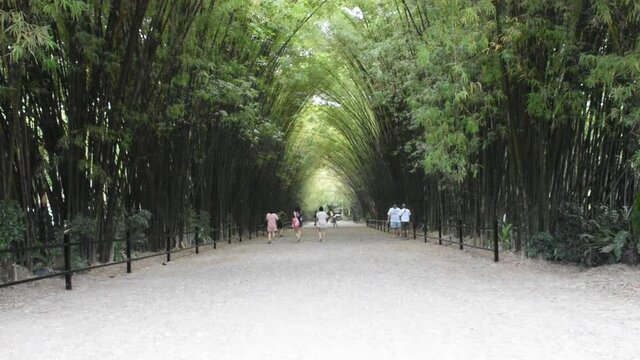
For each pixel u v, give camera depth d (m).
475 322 5.66
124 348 4.80
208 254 15.41
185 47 12.45
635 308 6.38
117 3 10.02
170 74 12.28
